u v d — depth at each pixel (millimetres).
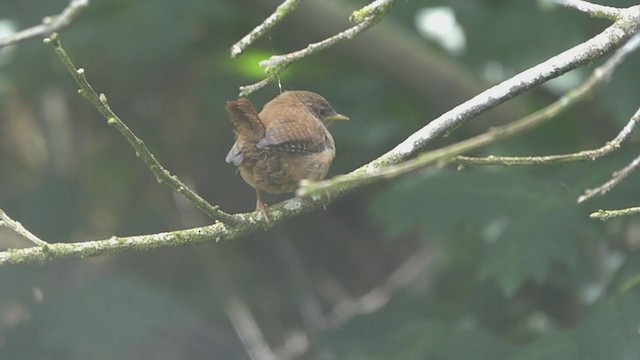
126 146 14516
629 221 10703
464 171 11234
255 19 12883
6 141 14594
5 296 12242
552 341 9641
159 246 6516
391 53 12289
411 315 12320
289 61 6465
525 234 10281
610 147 6461
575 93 4727
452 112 6973
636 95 10680
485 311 12320
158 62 12977
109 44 12422
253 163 7773
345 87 13203
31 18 12133
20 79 12883
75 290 12320
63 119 14594
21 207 13922
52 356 11898
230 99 13336
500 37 12023
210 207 6496
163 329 12352
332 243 14922
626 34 6875
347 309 14188
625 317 9508
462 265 12734
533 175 11438
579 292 11516
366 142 12867
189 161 14516
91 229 14133
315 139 8008
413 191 11062
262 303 14336
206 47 13297
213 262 14211
